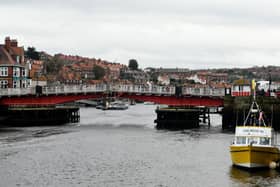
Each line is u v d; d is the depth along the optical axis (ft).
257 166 156.15
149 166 166.40
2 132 254.68
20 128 278.67
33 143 213.05
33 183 141.79
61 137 235.61
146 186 140.26
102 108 563.48
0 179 145.89
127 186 140.05
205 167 164.35
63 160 175.52
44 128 279.90
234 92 295.48
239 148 156.46
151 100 314.96
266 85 379.76
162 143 219.41
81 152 192.54
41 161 172.96
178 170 160.25
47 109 306.55
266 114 266.36
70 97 312.71
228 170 158.92
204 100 305.73
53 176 150.51
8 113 297.94
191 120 306.96
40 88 302.86
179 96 306.96
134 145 212.84
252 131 160.04
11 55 359.25
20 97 305.94
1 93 296.51
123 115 440.86
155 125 315.17
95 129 279.90
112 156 184.55
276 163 159.63
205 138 237.66
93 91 311.88
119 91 314.96
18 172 155.22
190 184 142.10
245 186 138.51
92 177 149.89
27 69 382.63
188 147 207.41
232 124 283.38
